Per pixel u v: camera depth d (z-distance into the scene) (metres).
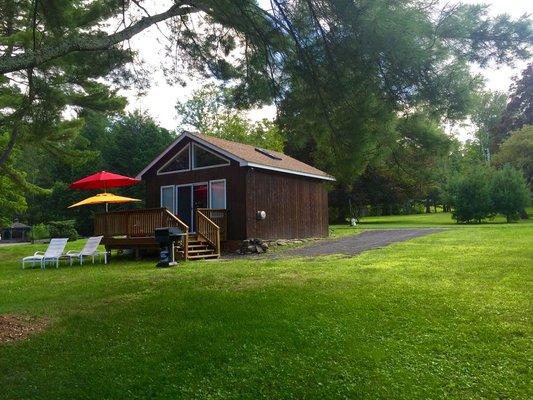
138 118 44.53
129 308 7.23
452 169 40.50
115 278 10.38
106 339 5.86
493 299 6.72
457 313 6.18
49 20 7.71
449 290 7.34
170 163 18.66
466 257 10.67
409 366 4.79
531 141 35.97
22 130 12.95
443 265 9.69
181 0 6.86
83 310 7.36
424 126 7.25
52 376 4.83
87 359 5.25
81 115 14.20
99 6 7.78
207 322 6.31
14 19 10.22
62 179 45.09
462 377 4.52
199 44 8.16
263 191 17.48
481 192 29.67
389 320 6.06
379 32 5.88
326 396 4.30
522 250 11.40
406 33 5.82
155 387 4.55
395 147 7.78
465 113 6.39
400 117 6.99
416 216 44.31
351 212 35.47
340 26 6.21
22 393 4.47
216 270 10.70
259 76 7.84
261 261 12.28
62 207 42.84
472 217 30.02
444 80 6.18
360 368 4.78
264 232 17.34
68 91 11.88
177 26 8.05
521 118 44.12
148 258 15.56
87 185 16.97
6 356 5.38
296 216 19.36
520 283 7.64
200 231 15.14
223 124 39.72
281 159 20.20
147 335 5.93
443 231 19.62
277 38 7.04
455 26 5.72
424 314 6.21
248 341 5.54
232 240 16.70
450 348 5.14
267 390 4.44
